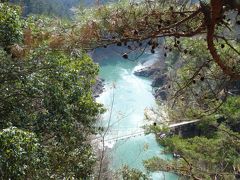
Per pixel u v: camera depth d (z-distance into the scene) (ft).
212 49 14.39
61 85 37.42
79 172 37.78
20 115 34.53
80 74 43.80
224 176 35.37
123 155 90.89
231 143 42.29
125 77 161.07
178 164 37.32
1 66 35.14
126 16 16.44
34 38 20.21
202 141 43.14
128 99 135.23
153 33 15.58
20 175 24.43
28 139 25.62
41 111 36.52
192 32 15.14
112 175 53.88
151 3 16.67
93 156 39.22
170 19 15.98
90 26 16.67
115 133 97.96
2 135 24.11
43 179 32.32
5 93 35.73
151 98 136.46
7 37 33.42
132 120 113.29
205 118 39.63
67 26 18.13
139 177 46.26
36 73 36.60
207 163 39.55
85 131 41.83
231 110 38.58
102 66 171.01
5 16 33.42
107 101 132.16
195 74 18.70
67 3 180.55
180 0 16.75
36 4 132.46
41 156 30.58
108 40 16.52
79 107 39.40
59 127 35.24
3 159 23.54
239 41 22.18
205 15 13.51
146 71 163.73
